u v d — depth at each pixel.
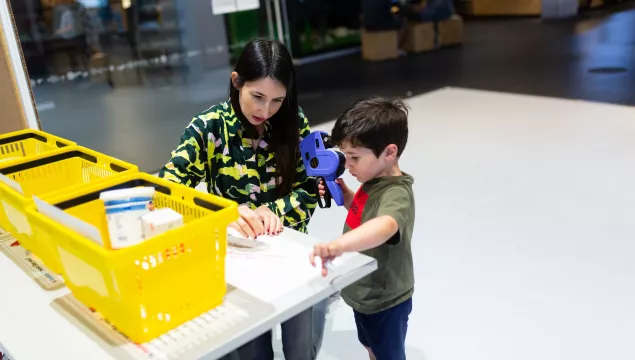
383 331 1.57
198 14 5.71
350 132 1.42
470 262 2.76
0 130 2.47
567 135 4.69
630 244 2.83
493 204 3.43
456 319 2.33
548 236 2.97
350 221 1.55
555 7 10.45
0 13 2.41
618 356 2.05
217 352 1.02
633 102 5.57
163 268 1.03
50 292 1.26
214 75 5.95
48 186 1.57
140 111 5.57
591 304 2.36
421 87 7.06
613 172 3.79
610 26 9.00
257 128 1.70
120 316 1.05
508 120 5.32
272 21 5.91
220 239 1.11
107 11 5.34
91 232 1.00
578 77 6.76
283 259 1.33
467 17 11.80
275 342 2.17
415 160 4.35
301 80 7.84
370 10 8.67
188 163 1.64
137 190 1.12
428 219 3.28
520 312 2.34
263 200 1.77
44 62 5.12
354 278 1.25
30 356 1.03
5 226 1.58
